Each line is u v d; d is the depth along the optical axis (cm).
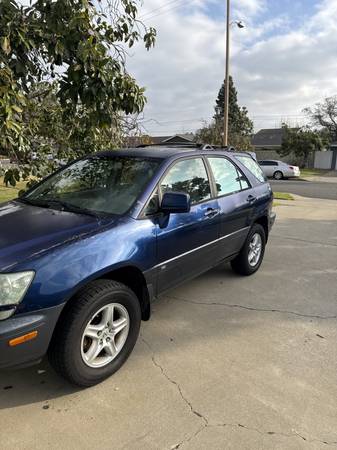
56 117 609
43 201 359
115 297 285
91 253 270
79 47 417
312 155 4547
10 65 414
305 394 279
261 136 6456
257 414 258
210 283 495
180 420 252
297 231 848
